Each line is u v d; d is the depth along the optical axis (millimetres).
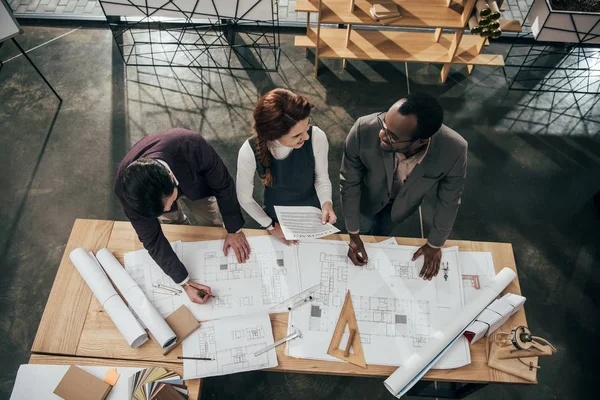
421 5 3232
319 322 1867
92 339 1829
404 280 1954
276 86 3689
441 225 1940
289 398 2611
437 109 1479
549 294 2910
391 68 3789
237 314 1879
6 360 2701
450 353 1806
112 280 1919
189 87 3686
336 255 2008
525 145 3439
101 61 3811
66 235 3100
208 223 2641
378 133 1777
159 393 1643
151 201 1438
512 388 2629
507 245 2059
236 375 2658
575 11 3006
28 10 4000
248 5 3080
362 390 2629
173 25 4000
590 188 3279
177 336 1819
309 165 1967
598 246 3074
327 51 3561
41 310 2854
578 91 3658
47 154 3389
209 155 1803
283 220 1854
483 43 3506
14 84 3684
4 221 3133
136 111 3566
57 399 1698
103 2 3096
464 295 1938
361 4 3244
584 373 2682
